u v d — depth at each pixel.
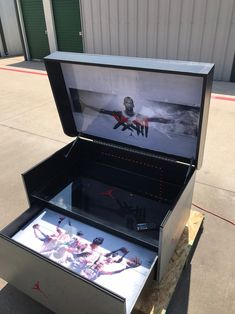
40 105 5.21
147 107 1.79
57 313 1.61
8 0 10.13
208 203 2.59
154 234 1.84
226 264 2.02
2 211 2.59
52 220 1.86
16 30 10.79
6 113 4.89
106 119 2.04
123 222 1.96
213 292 1.83
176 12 5.98
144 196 2.19
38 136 4.00
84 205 2.07
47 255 1.63
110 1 6.65
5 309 1.77
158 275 1.57
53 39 8.55
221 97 5.27
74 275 1.24
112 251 1.65
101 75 1.75
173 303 1.77
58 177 2.14
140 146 2.08
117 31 6.95
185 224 2.01
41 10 8.33
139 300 1.38
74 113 2.13
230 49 5.87
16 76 7.41
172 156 1.98
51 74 1.82
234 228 2.32
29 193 1.85
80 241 1.71
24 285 1.63
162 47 6.52
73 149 2.22
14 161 3.39
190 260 2.05
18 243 1.39
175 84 1.55
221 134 3.87
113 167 2.32
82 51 8.21
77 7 7.54
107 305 1.22
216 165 3.17
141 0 6.22
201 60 6.25
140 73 1.60
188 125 1.74
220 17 5.63
